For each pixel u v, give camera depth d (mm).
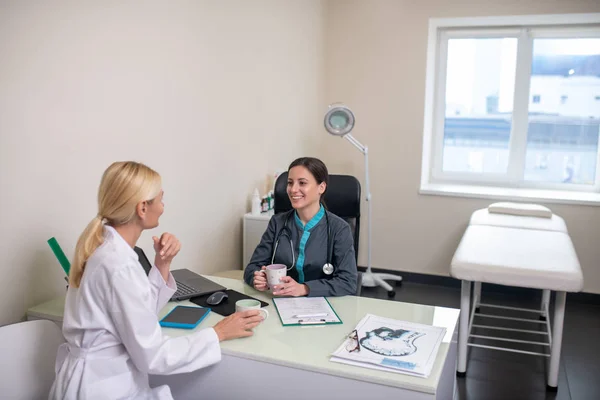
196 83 2777
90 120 2092
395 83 4355
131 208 1457
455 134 4707
